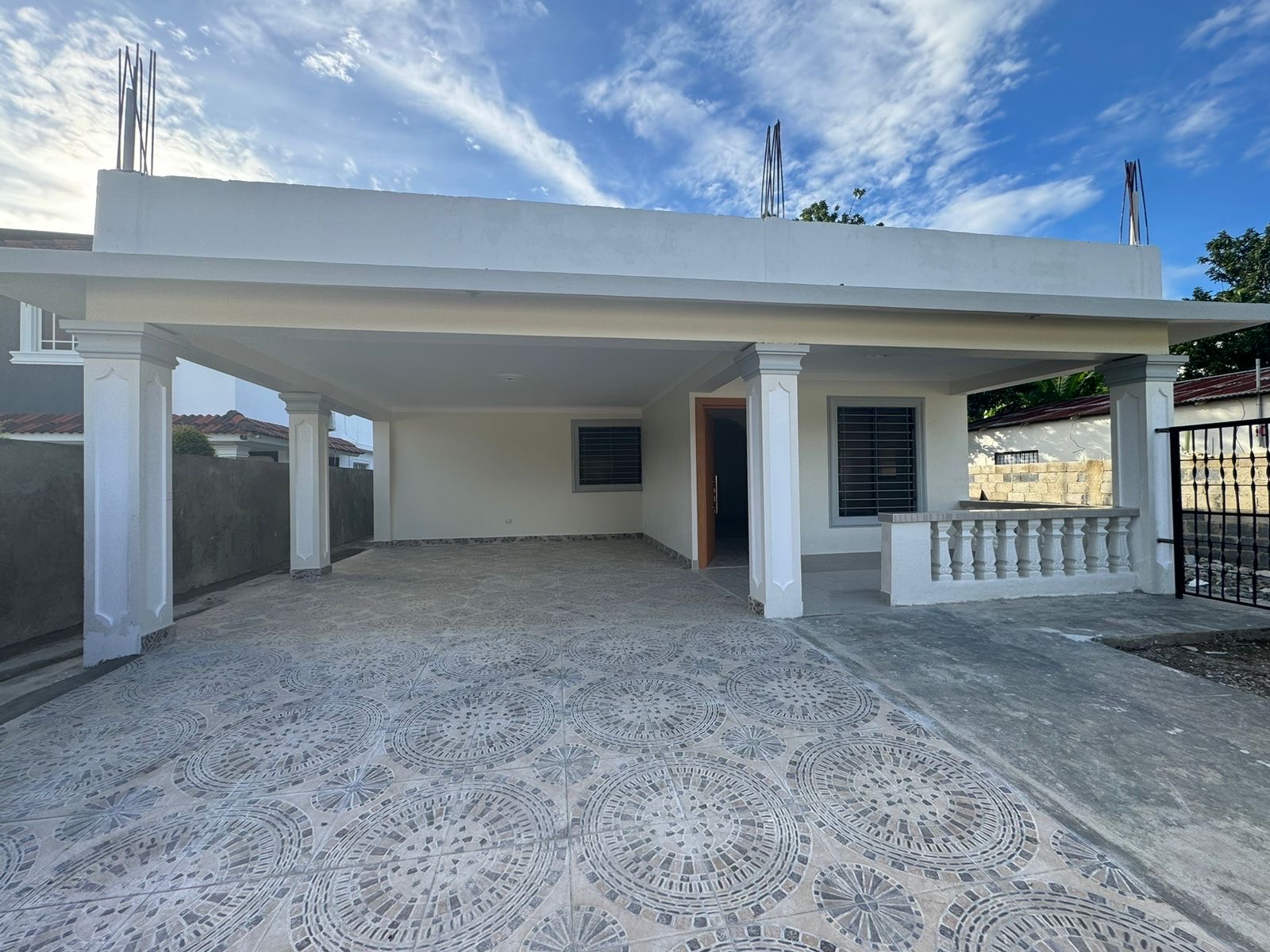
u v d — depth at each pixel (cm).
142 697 320
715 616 496
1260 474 647
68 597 484
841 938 149
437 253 454
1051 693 312
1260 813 202
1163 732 266
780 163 509
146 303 383
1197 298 1530
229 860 183
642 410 1110
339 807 213
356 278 370
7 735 274
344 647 417
